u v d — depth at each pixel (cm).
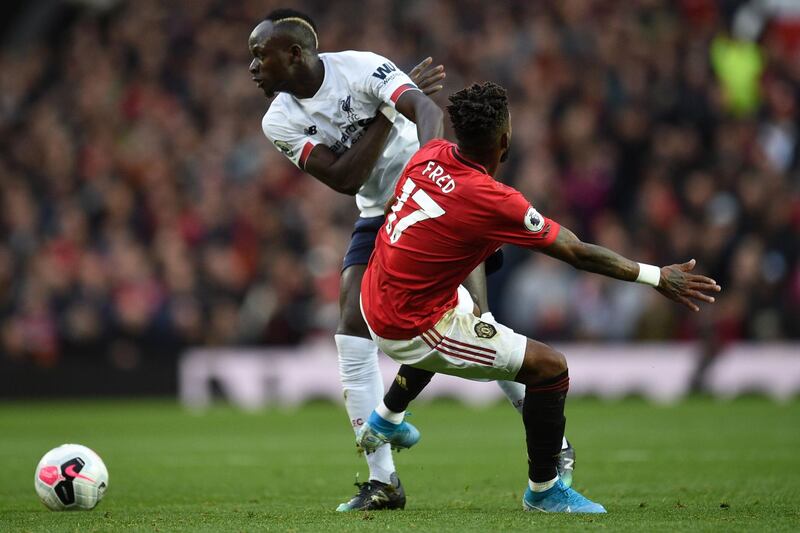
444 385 5547
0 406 5381
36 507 2112
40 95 7194
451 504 2105
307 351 5350
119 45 7138
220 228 5753
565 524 1655
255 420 4603
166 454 3284
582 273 5328
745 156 5738
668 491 2269
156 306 5441
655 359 5256
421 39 6619
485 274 2092
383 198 2097
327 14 6925
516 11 6700
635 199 5884
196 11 7169
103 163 6353
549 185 5616
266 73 2038
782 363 5225
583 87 6094
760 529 1589
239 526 1695
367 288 1836
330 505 2091
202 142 6406
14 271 5847
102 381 5459
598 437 3659
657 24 6412
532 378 1802
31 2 8100
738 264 5250
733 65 6234
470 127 1734
